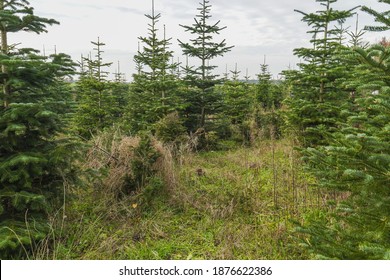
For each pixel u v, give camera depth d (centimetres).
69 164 342
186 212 407
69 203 392
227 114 928
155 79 732
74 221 364
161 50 750
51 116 311
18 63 262
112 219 380
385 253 148
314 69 539
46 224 303
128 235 348
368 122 210
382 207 180
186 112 791
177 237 351
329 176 213
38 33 329
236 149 784
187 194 450
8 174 274
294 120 559
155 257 311
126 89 1229
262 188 480
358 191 197
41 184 328
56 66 288
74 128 729
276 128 864
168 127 647
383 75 184
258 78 1352
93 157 473
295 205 404
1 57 265
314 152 216
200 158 668
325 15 505
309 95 556
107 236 346
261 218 386
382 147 169
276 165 579
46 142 329
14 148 308
